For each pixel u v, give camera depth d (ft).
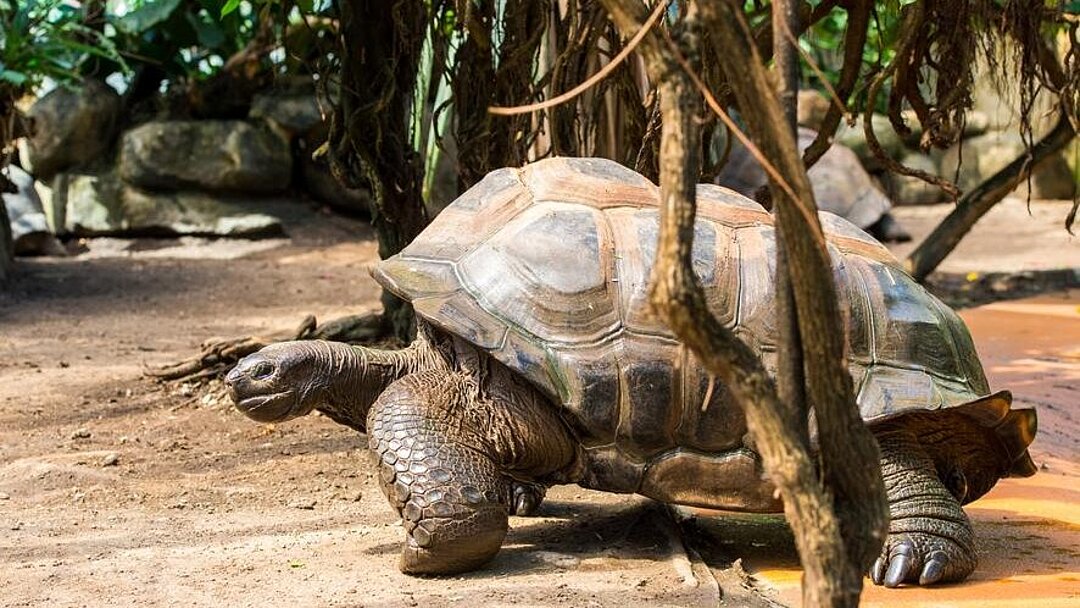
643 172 16.61
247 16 44.47
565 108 17.80
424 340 12.76
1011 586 11.83
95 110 42.70
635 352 11.68
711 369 6.98
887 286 12.53
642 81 18.40
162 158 42.19
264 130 43.52
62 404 19.77
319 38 18.84
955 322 12.96
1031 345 24.68
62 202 42.42
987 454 12.75
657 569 12.16
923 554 11.79
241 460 16.83
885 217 43.09
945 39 17.80
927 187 50.14
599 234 12.21
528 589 11.41
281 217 43.16
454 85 17.65
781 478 6.92
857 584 7.23
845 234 13.03
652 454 11.88
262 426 18.51
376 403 12.07
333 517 14.26
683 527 13.96
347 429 18.31
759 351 11.82
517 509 12.26
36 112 42.39
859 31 18.07
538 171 13.05
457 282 12.15
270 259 39.19
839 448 7.48
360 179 19.25
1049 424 18.90
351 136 18.24
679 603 11.16
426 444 11.65
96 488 15.51
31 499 15.06
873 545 7.59
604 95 17.85
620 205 12.58
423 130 19.34
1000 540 13.61
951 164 50.21
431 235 12.78
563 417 11.93
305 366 12.50
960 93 17.53
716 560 12.84
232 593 11.37
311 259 38.99
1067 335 25.58
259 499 15.11
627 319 11.80
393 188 18.86
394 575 11.89
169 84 45.78
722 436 11.75
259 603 11.06
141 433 18.22
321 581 11.69
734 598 11.39
